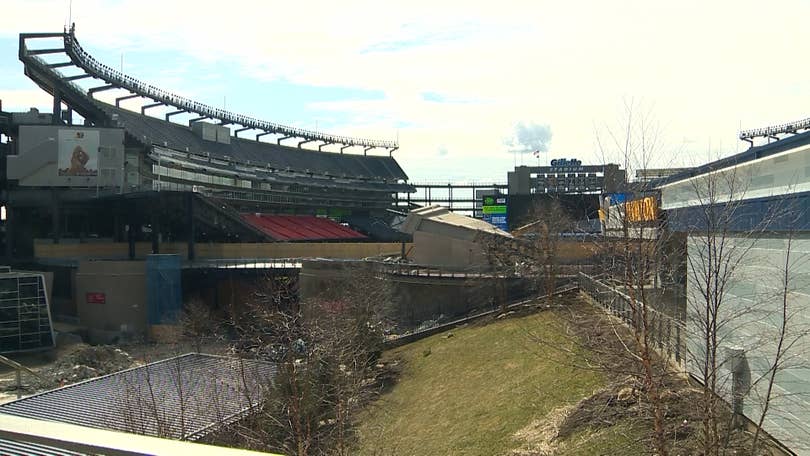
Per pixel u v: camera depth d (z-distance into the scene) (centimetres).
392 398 3769
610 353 1544
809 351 1391
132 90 10538
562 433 2156
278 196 12619
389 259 8012
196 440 2570
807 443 1402
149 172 9769
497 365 3569
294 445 2400
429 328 5309
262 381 2930
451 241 6750
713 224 1423
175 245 9175
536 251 5209
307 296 6156
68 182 8394
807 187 1435
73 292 7512
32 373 5012
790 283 1457
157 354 5628
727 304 1769
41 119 9338
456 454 2538
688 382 1788
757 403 1513
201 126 12300
